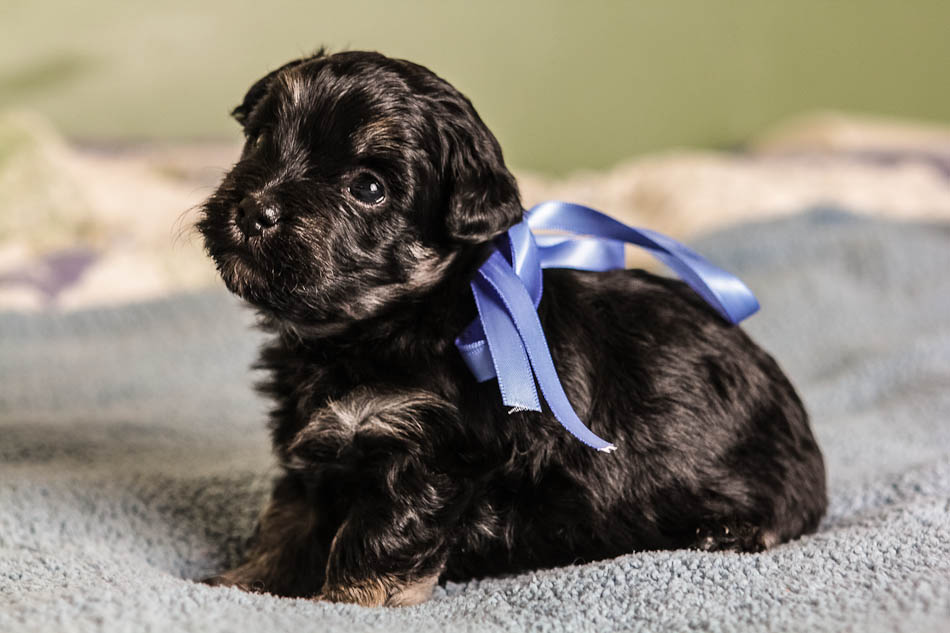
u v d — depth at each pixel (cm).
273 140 48
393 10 139
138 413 76
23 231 112
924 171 130
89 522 53
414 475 47
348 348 48
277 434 50
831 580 45
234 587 46
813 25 148
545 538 49
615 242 52
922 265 102
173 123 135
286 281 46
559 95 146
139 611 41
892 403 75
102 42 132
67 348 93
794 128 146
